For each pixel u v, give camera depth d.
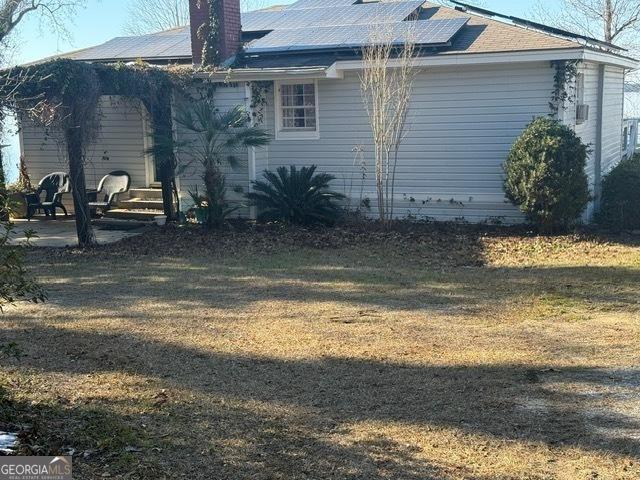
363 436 4.68
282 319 7.62
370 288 9.03
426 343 6.68
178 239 12.80
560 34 13.75
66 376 5.89
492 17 14.99
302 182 13.68
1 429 4.54
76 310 8.14
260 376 5.86
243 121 13.71
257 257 11.25
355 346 6.62
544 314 7.66
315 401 5.31
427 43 13.16
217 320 7.63
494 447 4.48
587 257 10.65
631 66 17.73
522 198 12.21
